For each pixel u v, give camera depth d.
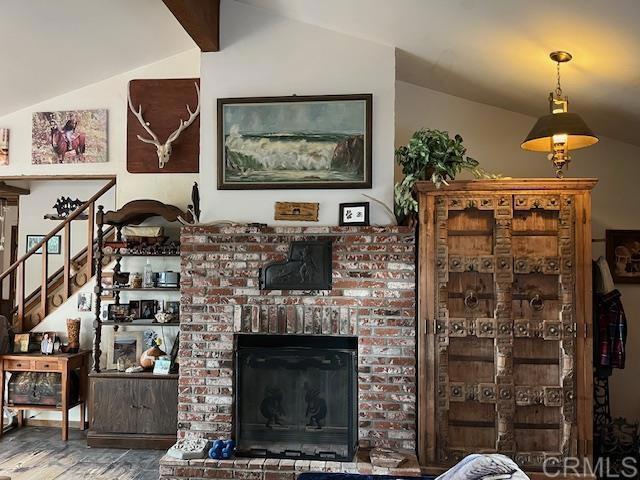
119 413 4.27
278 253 3.71
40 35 4.19
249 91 3.86
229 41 3.88
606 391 3.94
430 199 3.51
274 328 3.68
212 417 3.69
